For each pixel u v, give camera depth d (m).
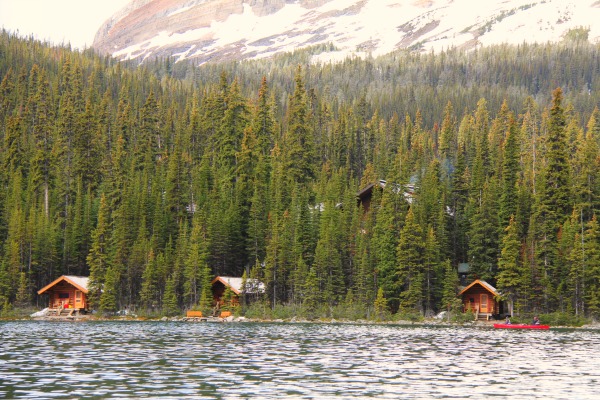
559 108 174.62
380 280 162.50
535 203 168.25
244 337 102.12
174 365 66.81
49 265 187.62
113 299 166.38
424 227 168.50
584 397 51.59
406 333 114.44
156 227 186.62
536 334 118.31
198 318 158.00
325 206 179.25
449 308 155.25
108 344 88.56
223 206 191.38
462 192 186.75
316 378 58.81
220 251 179.00
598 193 173.88
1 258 180.50
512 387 55.66
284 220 174.38
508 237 155.50
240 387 54.00
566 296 154.75
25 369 63.31
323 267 162.25
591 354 81.69
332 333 112.38
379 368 65.69
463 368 66.75
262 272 168.75
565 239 158.50
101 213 177.25
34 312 170.50
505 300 154.62
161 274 172.25
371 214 177.25
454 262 176.38
